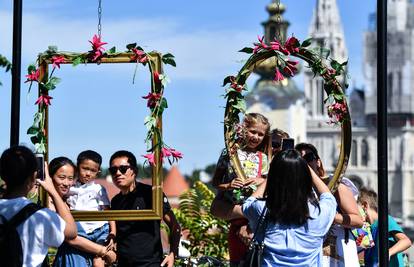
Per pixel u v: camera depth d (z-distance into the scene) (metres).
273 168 7.50
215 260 13.27
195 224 15.16
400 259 10.87
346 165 8.83
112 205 8.95
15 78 9.15
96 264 8.96
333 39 155.50
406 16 158.25
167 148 8.88
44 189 8.06
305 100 134.25
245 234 8.62
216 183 8.89
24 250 6.97
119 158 8.81
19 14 9.17
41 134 8.93
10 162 7.12
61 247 9.13
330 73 8.93
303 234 7.52
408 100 155.88
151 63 8.94
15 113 9.13
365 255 10.57
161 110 8.86
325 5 156.50
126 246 8.87
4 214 7.03
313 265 7.55
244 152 8.88
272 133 9.20
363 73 151.38
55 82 8.96
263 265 7.58
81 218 8.80
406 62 157.50
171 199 110.81
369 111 149.38
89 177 8.99
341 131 8.98
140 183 9.02
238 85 8.86
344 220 8.53
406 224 153.50
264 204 7.70
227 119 8.84
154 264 8.87
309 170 7.53
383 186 9.01
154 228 8.93
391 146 157.62
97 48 8.95
